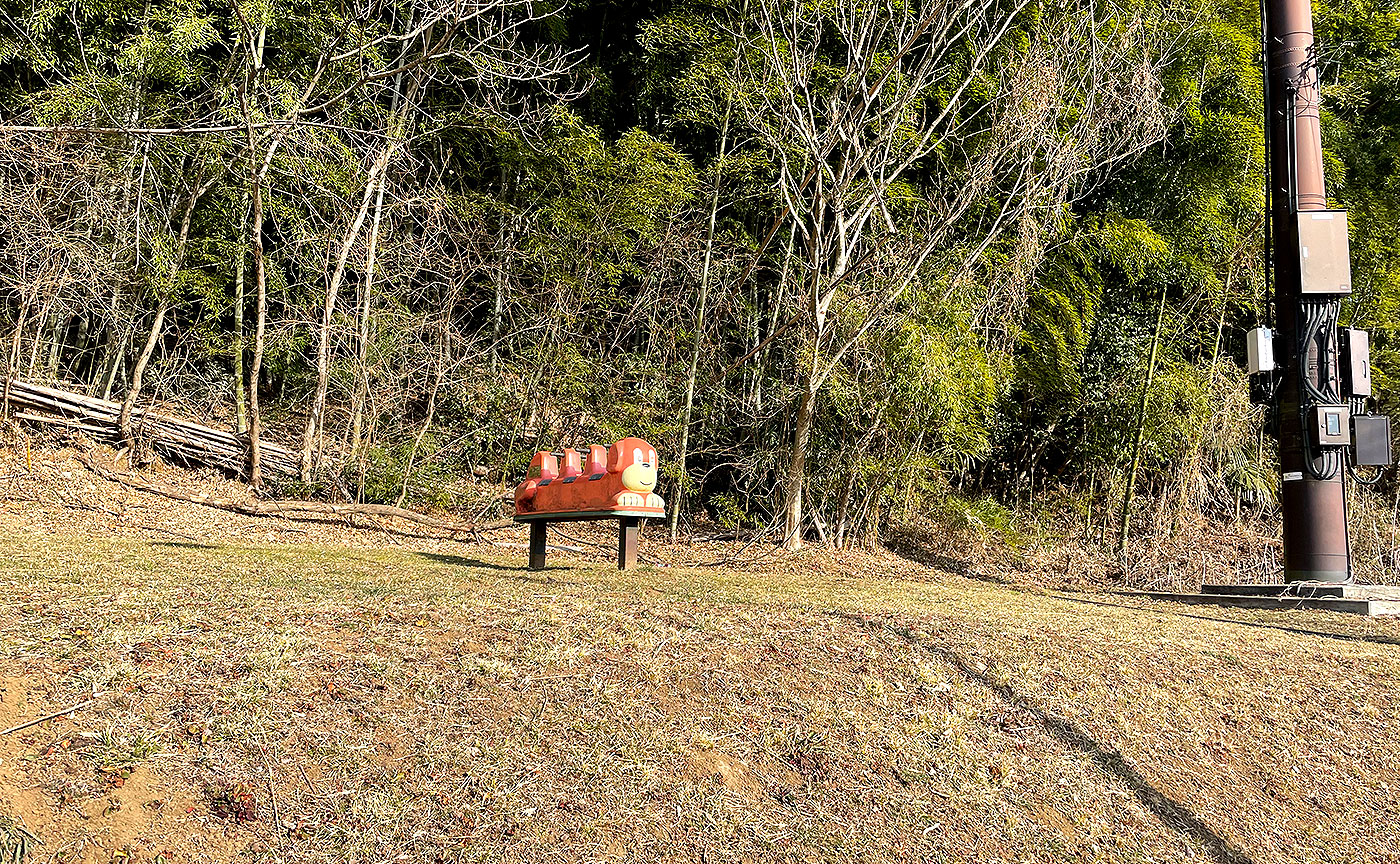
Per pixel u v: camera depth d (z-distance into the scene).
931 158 13.95
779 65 11.95
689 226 13.22
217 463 12.33
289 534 10.52
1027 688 4.52
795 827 3.18
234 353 13.13
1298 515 9.21
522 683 3.73
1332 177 14.23
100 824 2.60
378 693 3.47
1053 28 12.29
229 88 11.27
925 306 11.98
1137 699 4.60
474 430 13.37
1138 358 13.92
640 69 14.52
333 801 2.86
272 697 3.31
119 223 11.89
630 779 3.21
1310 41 9.53
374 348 12.52
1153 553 12.95
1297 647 5.89
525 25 14.52
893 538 13.19
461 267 13.07
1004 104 12.21
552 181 13.56
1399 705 4.96
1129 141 13.23
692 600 5.82
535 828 2.90
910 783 3.54
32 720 2.95
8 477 10.59
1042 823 3.50
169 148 12.16
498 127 13.08
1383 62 15.15
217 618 4.12
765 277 14.16
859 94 12.45
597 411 13.21
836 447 12.82
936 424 12.23
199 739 3.01
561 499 7.63
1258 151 13.66
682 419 12.86
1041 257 12.87
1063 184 12.25
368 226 13.18
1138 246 13.78
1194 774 4.04
